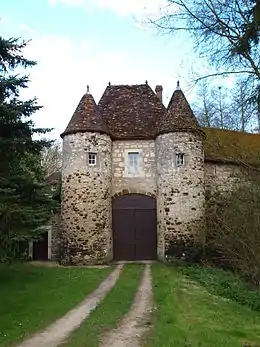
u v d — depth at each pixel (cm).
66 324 930
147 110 2452
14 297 1245
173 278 1581
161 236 2194
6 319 973
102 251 2150
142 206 2298
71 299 1210
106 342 790
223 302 1178
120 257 2267
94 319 962
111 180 2300
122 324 919
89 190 2172
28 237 1418
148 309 1066
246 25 780
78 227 2152
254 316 1047
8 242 1348
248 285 1485
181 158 2177
